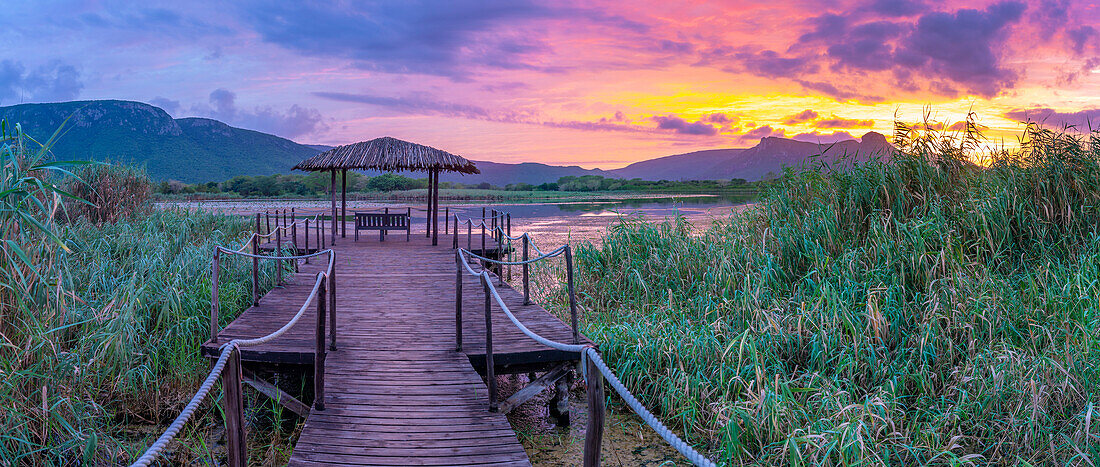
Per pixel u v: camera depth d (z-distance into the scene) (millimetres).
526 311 9555
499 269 14898
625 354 7949
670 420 6941
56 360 5887
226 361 3857
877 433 5793
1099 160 9898
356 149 18516
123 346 7039
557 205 64812
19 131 5508
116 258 12000
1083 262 8273
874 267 8953
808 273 9305
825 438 5422
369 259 15141
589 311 10992
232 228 20984
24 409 5496
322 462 4875
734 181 141000
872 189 10484
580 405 7957
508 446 5215
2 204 5188
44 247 5785
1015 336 7398
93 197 17156
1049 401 6102
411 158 18062
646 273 11992
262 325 8328
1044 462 5512
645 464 6109
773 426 5895
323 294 5832
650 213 44938
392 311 9570
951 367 7074
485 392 6375
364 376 6715
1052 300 7656
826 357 7426
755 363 6895
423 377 6707
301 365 7168
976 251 9203
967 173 10641
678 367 7465
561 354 7312
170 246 13820
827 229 9938
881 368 7008
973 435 6043
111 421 6781
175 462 6012
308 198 71062
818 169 11633
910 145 10992
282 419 7230
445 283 12000
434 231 17812
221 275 11016
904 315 7871
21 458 5492
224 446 6379
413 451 5086
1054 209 9500
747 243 11172
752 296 8703
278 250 12828
